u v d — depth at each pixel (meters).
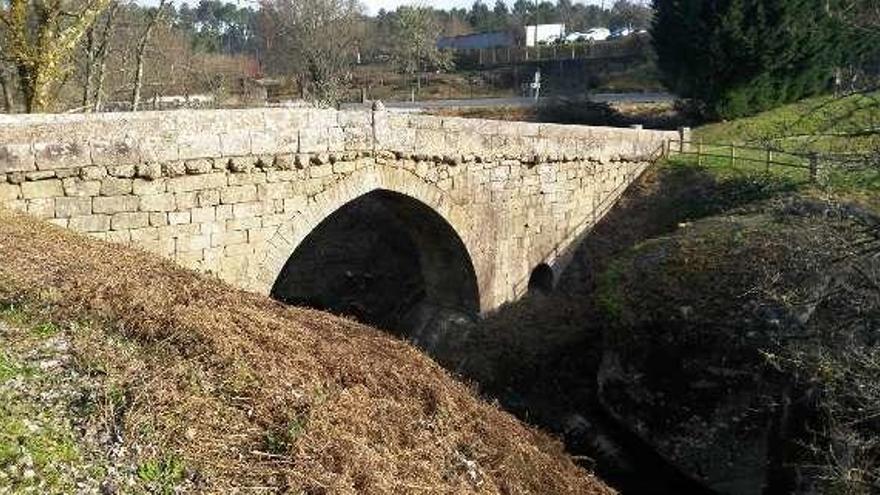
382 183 16.83
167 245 13.34
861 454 11.32
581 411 17.77
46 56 15.97
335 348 10.06
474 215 19.62
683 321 15.95
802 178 20.88
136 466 6.07
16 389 6.63
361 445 7.52
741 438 14.78
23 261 9.46
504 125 19.80
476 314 21.02
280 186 14.80
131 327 8.34
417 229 20.42
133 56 28.92
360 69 62.34
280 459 6.79
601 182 23.56
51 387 6.82
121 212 12.70
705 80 30.02
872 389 10.70
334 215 26.77
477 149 19.05
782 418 13.98
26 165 11.59
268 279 14.93
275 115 14.54
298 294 25.61
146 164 12.83
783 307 14.54
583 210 23.12
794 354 12.69
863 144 16.84
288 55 51.41
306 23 42.81
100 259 10.57
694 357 15.59
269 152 14.44
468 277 20.66
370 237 26.80
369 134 16.25
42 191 11.84
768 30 27.89
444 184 18.52
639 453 16.55
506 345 20.03
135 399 6.89
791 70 29.55
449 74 59.66
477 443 9.44
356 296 25.39
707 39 28.94
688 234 18.97
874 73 16.08
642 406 16.27
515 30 78.12
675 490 15.90
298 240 15.30
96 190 12.37
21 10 15.63
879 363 11.02
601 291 18.53
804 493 13.13
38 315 8.09
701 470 15.33
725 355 15.13
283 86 55.41
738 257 16.52
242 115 14.05
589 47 58.12
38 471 5.68
